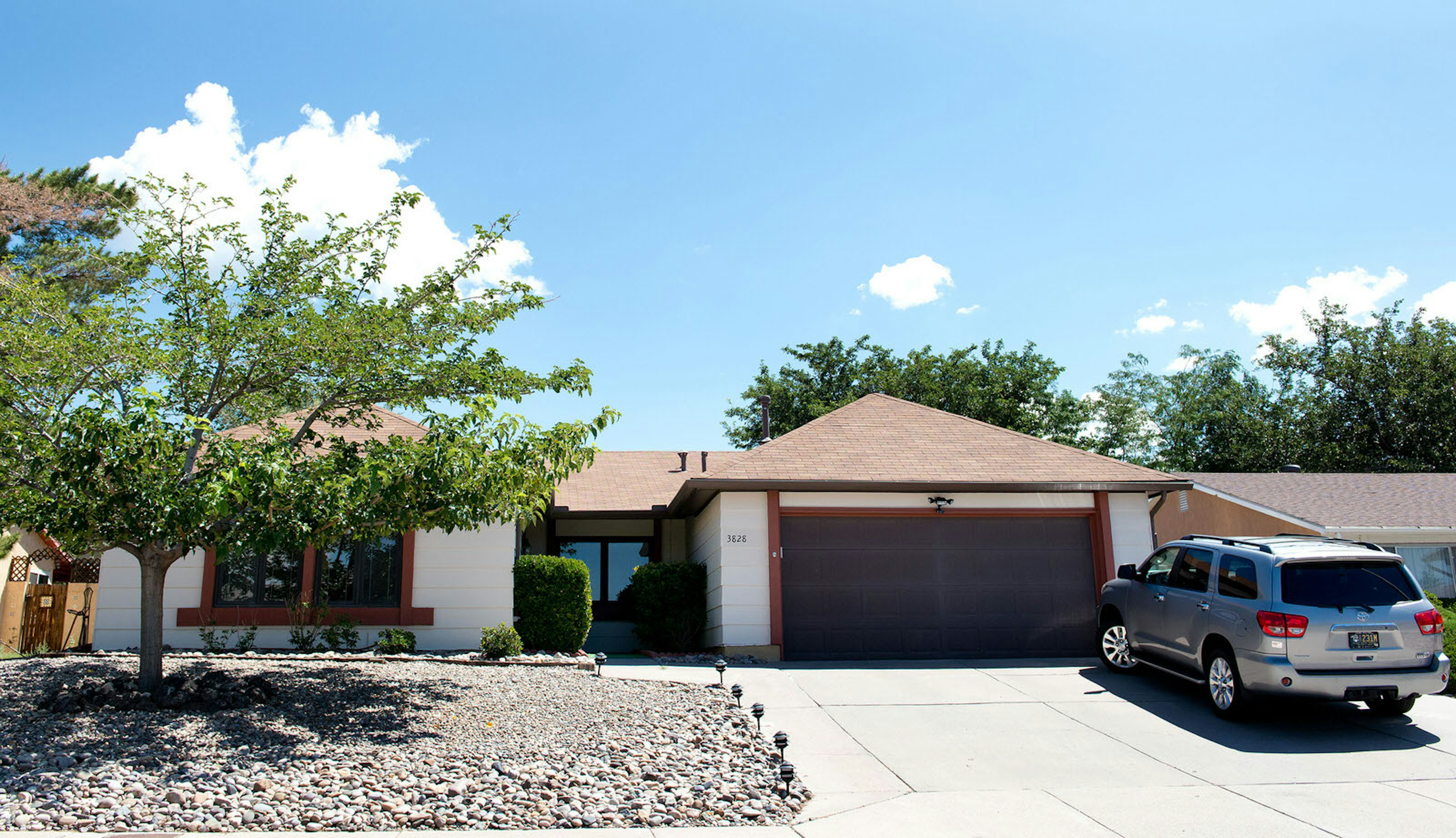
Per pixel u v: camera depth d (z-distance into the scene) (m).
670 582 15.18
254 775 6.51
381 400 9.38
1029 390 37.53
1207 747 8.55
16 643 15.87
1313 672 8.81
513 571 13.92
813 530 14.40
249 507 7.43
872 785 7.36
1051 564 14.71
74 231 18.25
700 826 6.26
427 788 6.52
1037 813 6.68
